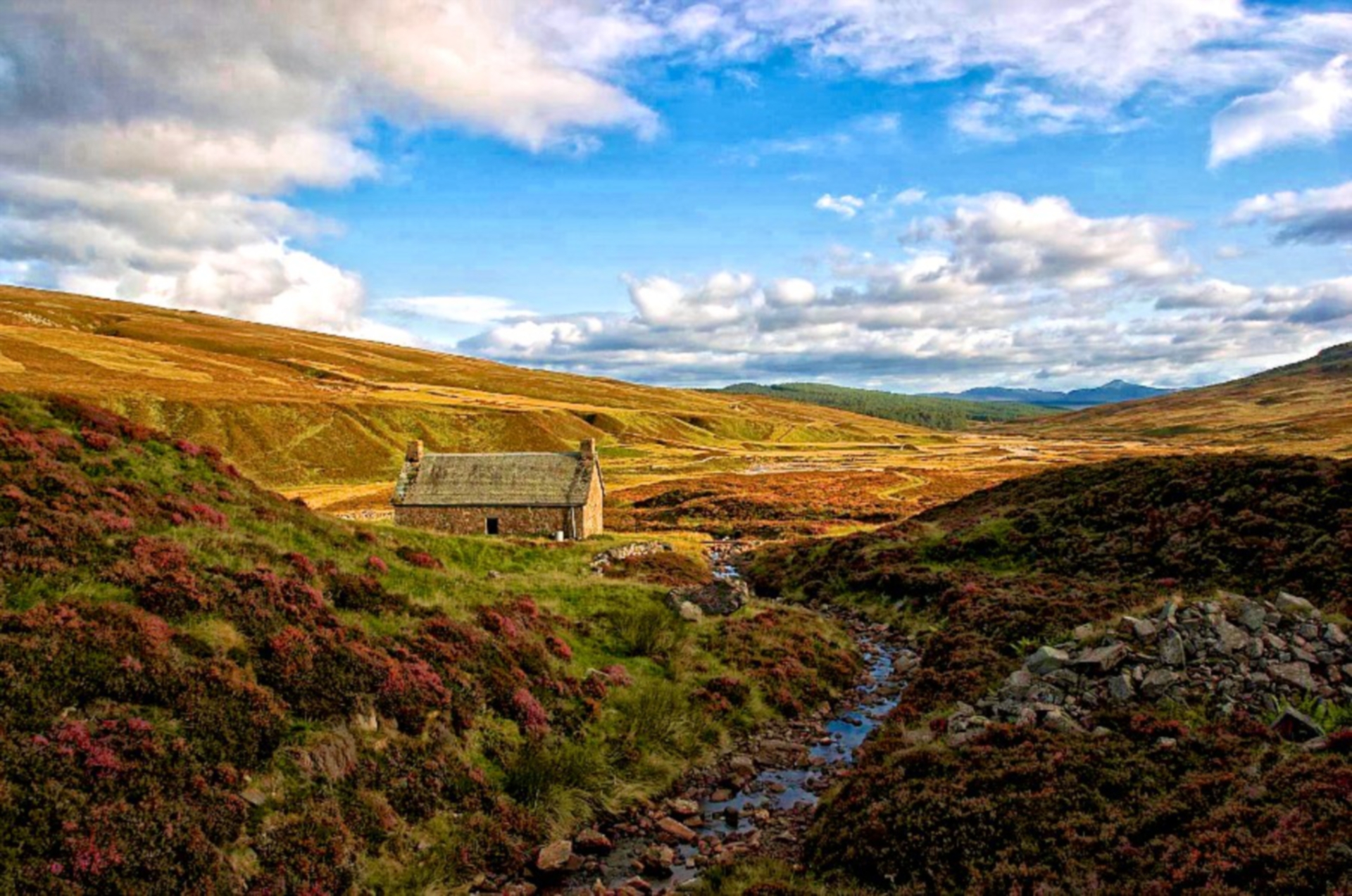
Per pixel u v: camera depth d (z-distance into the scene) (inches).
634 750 853.8
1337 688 695.7
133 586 725.3
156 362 7185.0
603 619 1227.2
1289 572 1200.8
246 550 909.2
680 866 660.7
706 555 2427.4
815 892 565.6
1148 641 840.9
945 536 1934.1
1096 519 1736.0
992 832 576.7
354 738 682.8
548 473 2407.7
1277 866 450.0
